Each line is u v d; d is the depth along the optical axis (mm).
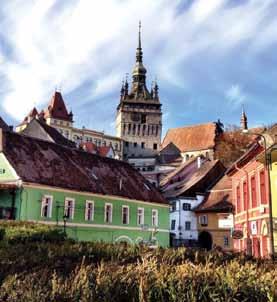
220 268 6945
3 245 12492
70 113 135000
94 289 6422
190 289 6227
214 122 129000
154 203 49750
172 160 125875
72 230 38438
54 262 9836
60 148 45312
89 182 42719
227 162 84688
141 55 152875
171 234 63406
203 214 61594
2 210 35062
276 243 24938
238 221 35500
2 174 36500
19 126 129375
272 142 25516
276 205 25359
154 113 147750
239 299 6086
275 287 6195
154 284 6359
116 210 44031
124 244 12172
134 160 130750
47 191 37031
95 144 129500
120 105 149000
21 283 6879
